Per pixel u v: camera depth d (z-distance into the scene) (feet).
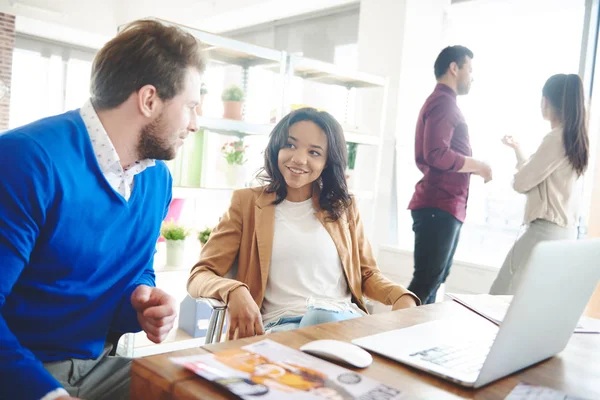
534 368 2.92
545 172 8.07
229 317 4.37
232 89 8.99
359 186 12.76
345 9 15.30
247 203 5.60
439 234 9.45
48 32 19.92
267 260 5.32
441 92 9.31
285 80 9.34
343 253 5.55
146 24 3.64
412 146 12.44
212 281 4.75
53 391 2.62
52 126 3.36
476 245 12.01
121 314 4.11
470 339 3.23
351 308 5.28
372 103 12.41
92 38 20.59
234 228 5.49
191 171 8.58
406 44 11.96
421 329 3.39
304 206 5.63
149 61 3.48
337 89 12.01
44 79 20.85
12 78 20.03
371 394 2.24
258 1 15.80
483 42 11.86
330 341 2.75
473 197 11.99
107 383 3.87
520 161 9.16
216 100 9.03
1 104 18.04
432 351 2.92
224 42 8.29
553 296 2.61
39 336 3.55
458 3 12.32
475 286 10.74
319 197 5.67
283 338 2.99
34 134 3.23
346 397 2.18
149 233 4.11
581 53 10.36
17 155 3.08
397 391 2.31
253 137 9.71
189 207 13.03
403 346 2.97
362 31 12.83
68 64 21.35
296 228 5.50
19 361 2.74
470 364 2.74
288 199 5.67
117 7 20.45
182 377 2.28
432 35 12.43
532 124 11.04
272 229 5.43
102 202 3.53
